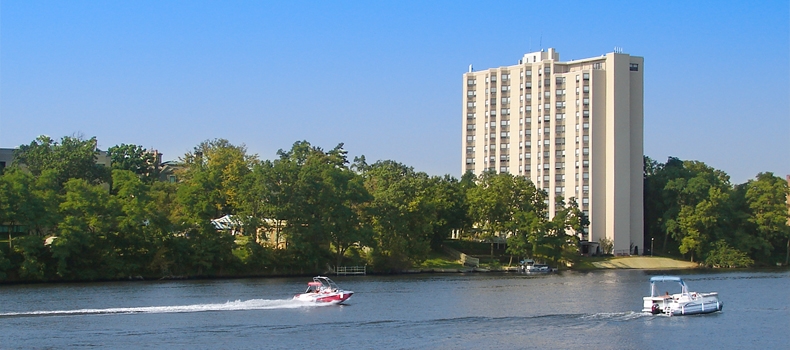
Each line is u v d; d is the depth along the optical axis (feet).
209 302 386.11
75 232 481.87
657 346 292.81
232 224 562.25
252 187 561.43
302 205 567.59
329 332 310.04
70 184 501.56
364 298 416.87
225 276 542.57
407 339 299.58
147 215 515.50
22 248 468.75
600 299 422.00
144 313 346.95
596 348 288.51
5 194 468.75
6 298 394.11
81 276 492.13
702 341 302.04
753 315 366.43
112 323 320.70
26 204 472.03
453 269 638.53
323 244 599.57
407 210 623.77
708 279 578.66
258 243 560.20
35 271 472.85
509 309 376.68
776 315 366.84
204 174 565.53
